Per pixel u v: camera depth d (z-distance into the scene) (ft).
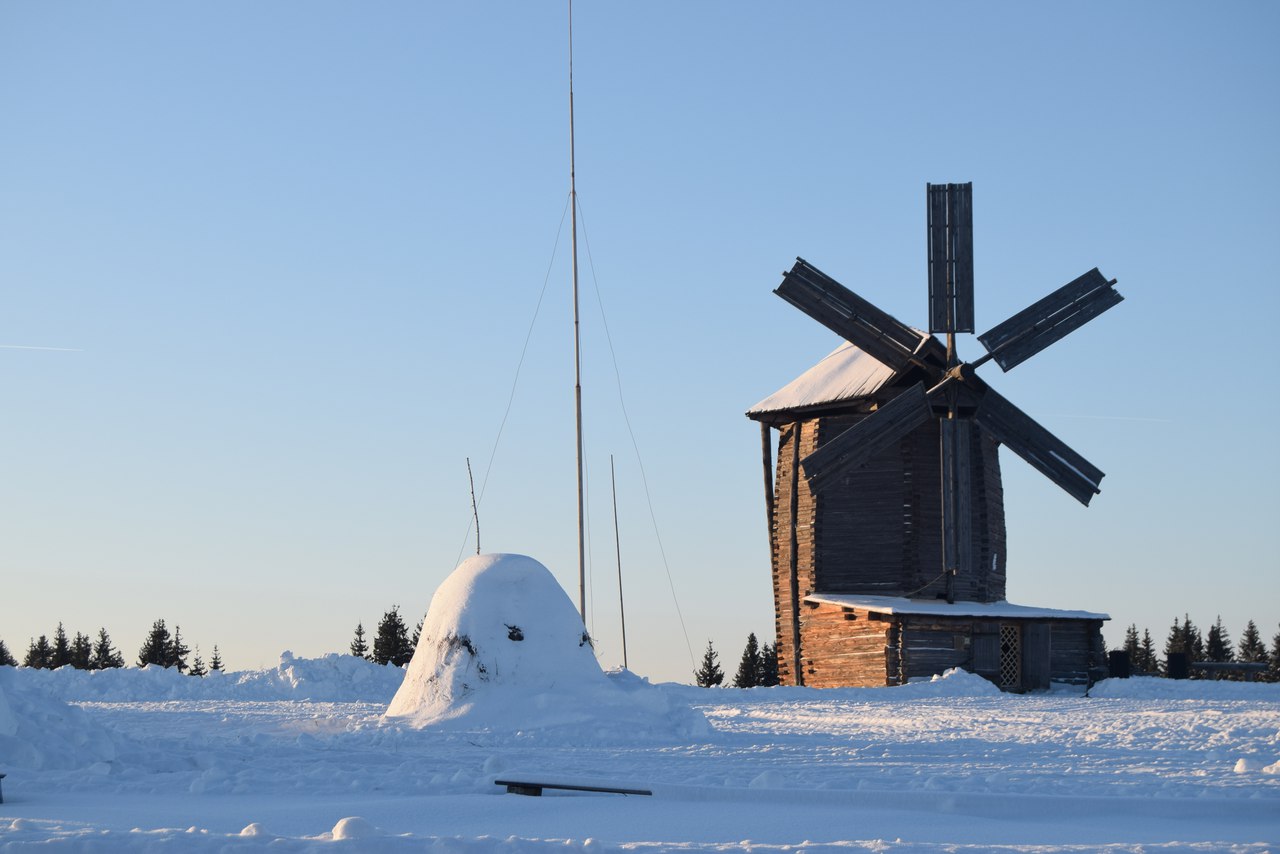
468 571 93.61
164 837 35.47
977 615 142.51
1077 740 79.41
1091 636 149.18
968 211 155.12
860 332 154.81
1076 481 151.64
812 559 154.71
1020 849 38.60
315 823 43.42
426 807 47.75
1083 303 154.40
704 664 282.77
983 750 72.79
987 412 151.94
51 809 47.01
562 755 70.18
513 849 35.60
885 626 142.51
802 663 154.92
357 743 77.51
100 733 65.05
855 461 150.00
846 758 68.44
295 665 141.59
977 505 151.84
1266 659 333.01
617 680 98.22
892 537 151.94
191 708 114.42
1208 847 39.65
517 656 89.40
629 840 40.63
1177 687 133.18
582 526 121.08
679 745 77.10
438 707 87.61
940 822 45.75
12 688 66.85
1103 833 43.83
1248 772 60.44
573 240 126.72
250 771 60.49
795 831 43.21
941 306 153.69
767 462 166.71
